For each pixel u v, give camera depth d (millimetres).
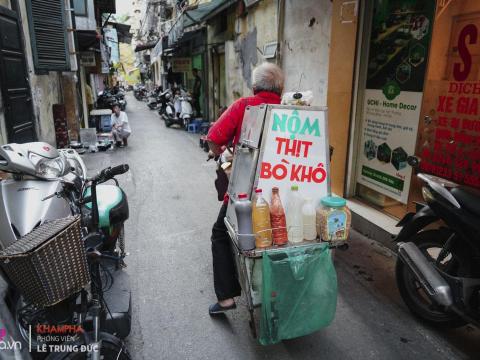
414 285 2764
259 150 2232
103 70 17062
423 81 3537
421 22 3539
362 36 4316
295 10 5773
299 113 2264
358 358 2426
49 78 7965
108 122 12734
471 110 3018
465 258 2373
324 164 2363
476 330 2678
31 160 2311
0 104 4727
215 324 2771
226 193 2643
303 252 2242
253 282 2330
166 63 24156
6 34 5031
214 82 12492
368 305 2965
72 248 1633
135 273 3477
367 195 4648
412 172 3752
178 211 5051
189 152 9211
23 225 2031
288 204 2299
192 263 3654
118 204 2775
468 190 2375
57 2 6707
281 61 6406
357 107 4539
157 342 2590
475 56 2957
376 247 3900
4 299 2021
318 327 2357
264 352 2486
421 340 2576
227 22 9977
